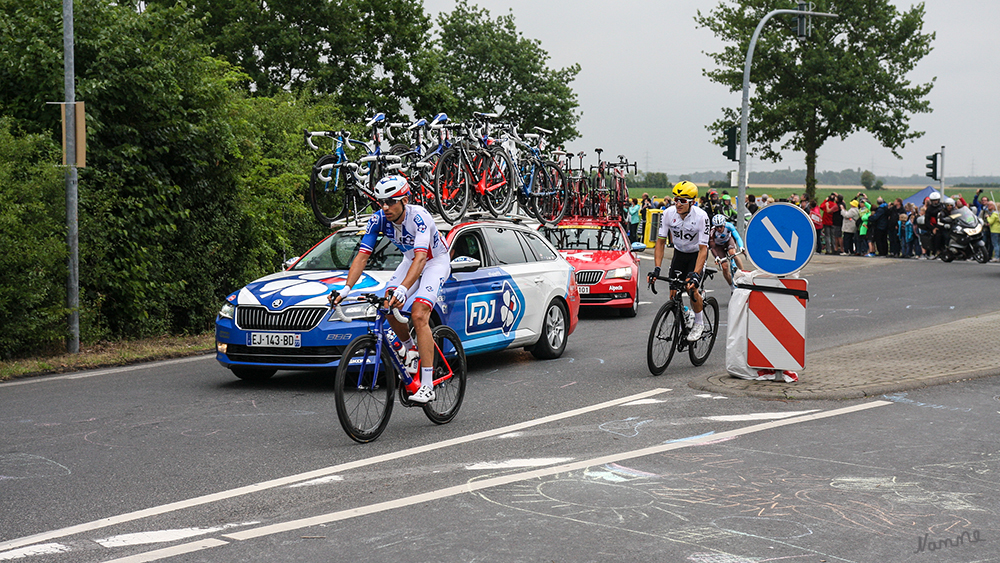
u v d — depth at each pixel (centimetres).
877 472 561
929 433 666
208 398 818
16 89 1152
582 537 443
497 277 973
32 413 749
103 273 1162
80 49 1153
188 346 1155
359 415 646
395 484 539
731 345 878
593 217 1752
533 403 792
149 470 572
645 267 2755
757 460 590
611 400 802
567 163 1714
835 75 4228
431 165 1143
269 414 748
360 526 461
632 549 426
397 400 798
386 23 3114
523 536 445
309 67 2988
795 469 568
